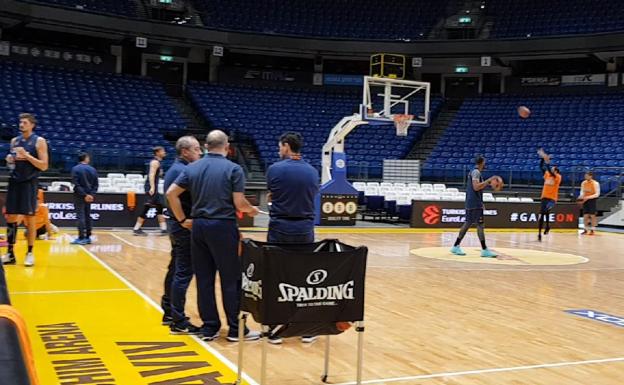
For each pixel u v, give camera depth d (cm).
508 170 2230
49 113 2195
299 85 2934
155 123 2381
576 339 553
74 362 438
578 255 1230
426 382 420
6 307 236
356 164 2230
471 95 2906
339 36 2817
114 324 549
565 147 2405
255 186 2164
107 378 404
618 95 2633
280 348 495
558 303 721
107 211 1396
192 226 500
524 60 2881
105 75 2558
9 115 2095
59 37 2578
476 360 477
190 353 469
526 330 581
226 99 2688
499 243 1431
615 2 2655
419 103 2830
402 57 1980
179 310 523
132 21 2420
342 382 414
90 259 927
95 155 1919
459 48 2628
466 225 1143
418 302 701
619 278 934
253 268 374
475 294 762
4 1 2175
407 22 2864
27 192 815
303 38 2648
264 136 2480
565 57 2645
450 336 550
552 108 2670
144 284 741
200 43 2564
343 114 2714
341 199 1692
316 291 367
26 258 838
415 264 1016
